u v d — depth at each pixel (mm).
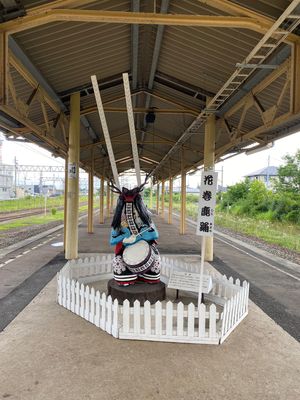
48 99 8172
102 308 4730
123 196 6137
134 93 10062
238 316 5070
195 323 5121
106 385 3422
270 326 5035
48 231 17641
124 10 6188
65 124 10156
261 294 6695
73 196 9656
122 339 4477
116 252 6113
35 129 6891
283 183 28781
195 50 7172
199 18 4816
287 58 5805
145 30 6965
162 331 4539
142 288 5859
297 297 6555
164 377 3588
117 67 8453
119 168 31609
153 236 6168
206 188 5289
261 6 4816
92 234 15945
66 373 3633
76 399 3191
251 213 28906
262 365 3887
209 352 4176
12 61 5676
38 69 6910
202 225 5281
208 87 8625
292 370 3793
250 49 6430
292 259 11070
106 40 6863
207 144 9734
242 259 10492
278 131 7973
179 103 10141
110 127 14031
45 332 4637
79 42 6559
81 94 9656
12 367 3734
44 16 4797
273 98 7461
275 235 17922
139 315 4480
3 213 34219
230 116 9359
